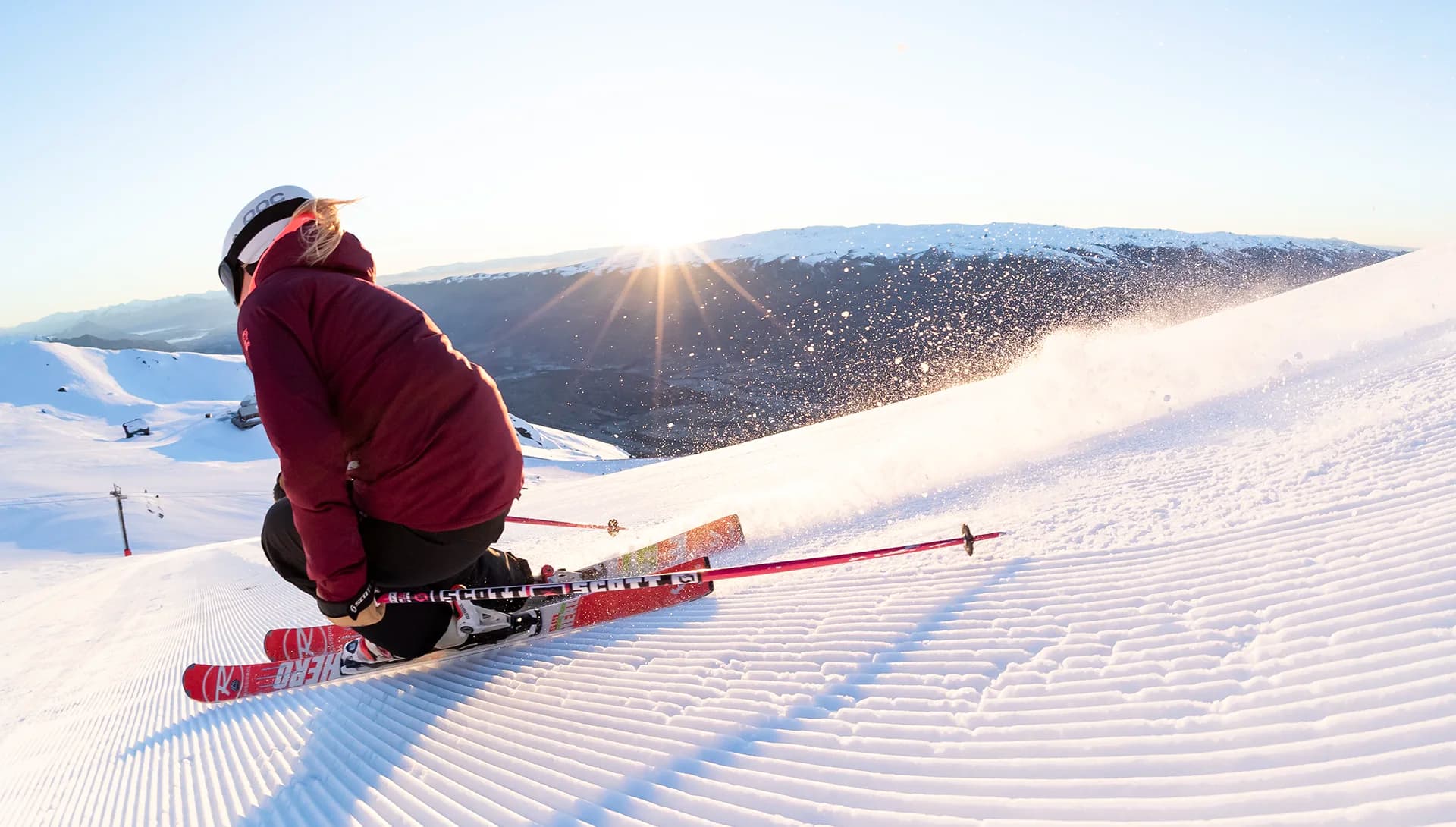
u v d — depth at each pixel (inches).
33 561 1622.8
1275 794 53.5
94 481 2486.5
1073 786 59.5
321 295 89.1
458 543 98.7
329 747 101.4
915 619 102.3
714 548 190.7
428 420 92.6
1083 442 221.3
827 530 190.5
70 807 102.0
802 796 65.9
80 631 460.8
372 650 134.4
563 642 128.9
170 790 99.0
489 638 132.1
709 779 72.1
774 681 92.5
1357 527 99.1
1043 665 81.7
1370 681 64.2
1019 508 154.8
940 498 195.6
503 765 85.2
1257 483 130.0
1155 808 54.9
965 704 76.6
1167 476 151.0
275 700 129.6
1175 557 104.4
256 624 303.4
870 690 84.5
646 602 138.5
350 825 78.0
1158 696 70.4
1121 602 93.1
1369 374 203.3
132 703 171.5
